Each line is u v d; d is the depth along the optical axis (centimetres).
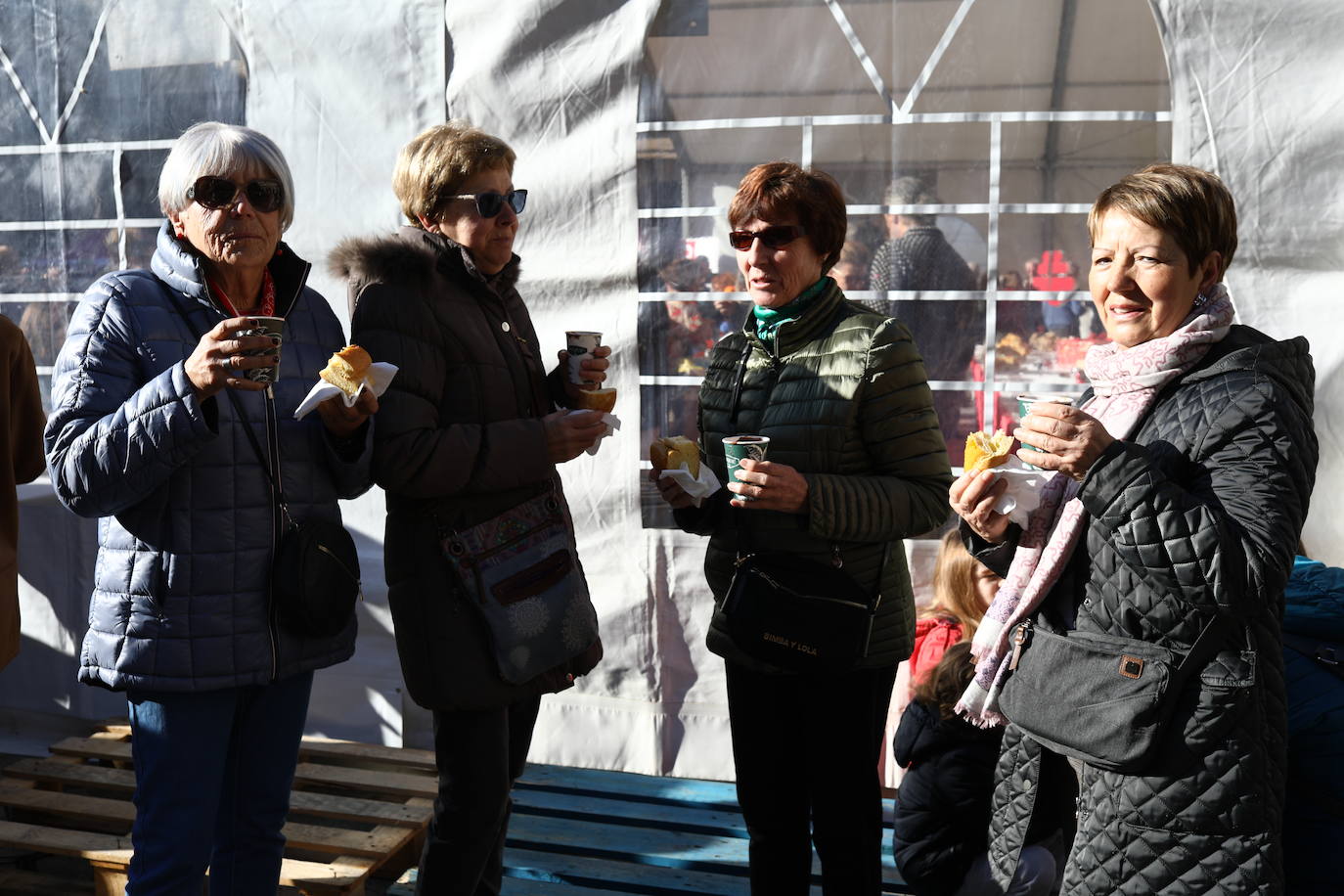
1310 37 307
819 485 225
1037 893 243
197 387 197
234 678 216
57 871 329
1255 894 168
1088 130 324
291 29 362
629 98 346
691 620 358
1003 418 337
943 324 338
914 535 234
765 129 341
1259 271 316
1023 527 201
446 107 355
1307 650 211
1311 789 198
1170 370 180
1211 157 316
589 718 370
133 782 344
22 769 351
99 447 199
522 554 235
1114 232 183
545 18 347
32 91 381
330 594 222
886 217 337
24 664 400
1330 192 309
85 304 216
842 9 333
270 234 217
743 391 249
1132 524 166
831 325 242
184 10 368
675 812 338
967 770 247
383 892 320
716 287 348
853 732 236
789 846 250
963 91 329
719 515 245
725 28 340
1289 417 169
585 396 242
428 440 221
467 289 238
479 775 235
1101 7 318
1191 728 170
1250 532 161
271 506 221
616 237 352
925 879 252
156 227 378
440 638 230
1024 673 188
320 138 363
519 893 297
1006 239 332
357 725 382
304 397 228
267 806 234
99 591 218
